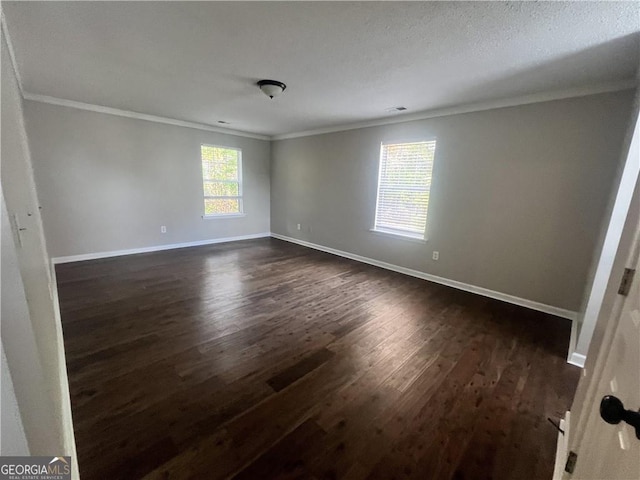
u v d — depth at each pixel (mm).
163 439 1385
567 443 1245
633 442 530
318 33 1834
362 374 1919
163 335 2311
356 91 2924
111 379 1786
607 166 2516
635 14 1493
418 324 2641
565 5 1462
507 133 3037
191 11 1625
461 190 3463
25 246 788
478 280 3443
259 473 1245
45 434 599
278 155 6074
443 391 1784
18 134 1296
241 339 2295
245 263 4449
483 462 1330
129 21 1737
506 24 1661
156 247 4977
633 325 701
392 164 4180
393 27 1740
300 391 1742
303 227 5750
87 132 4012
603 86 2459
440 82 2613
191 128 5016
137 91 3180
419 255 3990
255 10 1604
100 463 1255
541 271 2973
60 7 1588
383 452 1364
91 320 2520
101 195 4270
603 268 1948
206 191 5465
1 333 395
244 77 2643
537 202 2930
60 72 2611
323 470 1269
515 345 2324
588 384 1094
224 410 1576
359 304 3047
